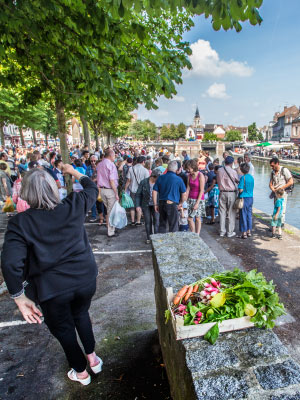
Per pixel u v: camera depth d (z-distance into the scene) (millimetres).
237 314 1506
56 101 7895
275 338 1435
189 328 1461
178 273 2184
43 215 1801
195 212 5703
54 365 2539
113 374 2359
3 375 2432
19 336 2979
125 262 4945
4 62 5555
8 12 3518
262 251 5457
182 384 1443
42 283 1816
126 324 3146
